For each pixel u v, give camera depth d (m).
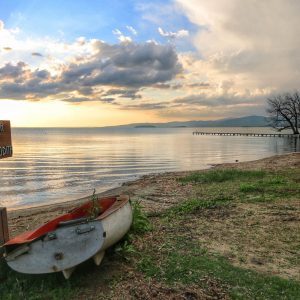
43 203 17.45
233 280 5.63
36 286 5.48
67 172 30.33
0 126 6.21
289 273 6.04
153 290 5.27
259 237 7.88
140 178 24.52
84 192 20.42
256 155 46.94
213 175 18.33
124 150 60.00
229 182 16.48
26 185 23.56
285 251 7.05
